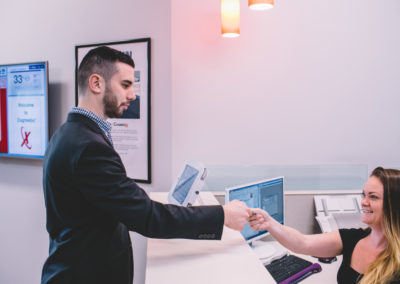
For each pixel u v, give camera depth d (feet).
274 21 7.27
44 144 7.82
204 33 7.20
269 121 7.41
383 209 3.86
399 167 7.65
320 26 7.32
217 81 7.29
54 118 8.05
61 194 3.02
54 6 7.84
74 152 2.88
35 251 8.30
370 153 7.60
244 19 7.24
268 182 5.99
